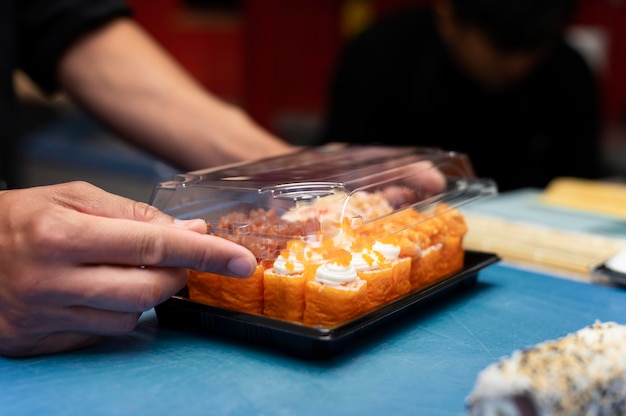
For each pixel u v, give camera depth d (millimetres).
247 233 539
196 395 466
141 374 488
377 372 493
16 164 833
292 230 527
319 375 489
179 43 1961
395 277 558
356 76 1393
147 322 561
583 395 441
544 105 1385
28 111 1719
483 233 777
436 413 453
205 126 807
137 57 838
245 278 516
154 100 821
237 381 481
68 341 509
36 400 460
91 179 1566
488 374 446
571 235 773
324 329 499
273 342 515
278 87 2336
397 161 654
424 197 633
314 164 635
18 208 492
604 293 628
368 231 556
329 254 519
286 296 521
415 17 1375
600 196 953
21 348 500
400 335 543
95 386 474
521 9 1021
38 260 477
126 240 485
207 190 564
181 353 514
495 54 1113
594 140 1456
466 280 623
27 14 819
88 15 825
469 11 1066
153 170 1440
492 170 1417
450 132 1381
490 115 1357
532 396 432
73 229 480
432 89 1335
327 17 2363
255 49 2096
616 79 2033
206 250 496
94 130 1704
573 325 565
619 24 1971
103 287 484
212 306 536
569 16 1097
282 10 2227
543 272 687
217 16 2033
